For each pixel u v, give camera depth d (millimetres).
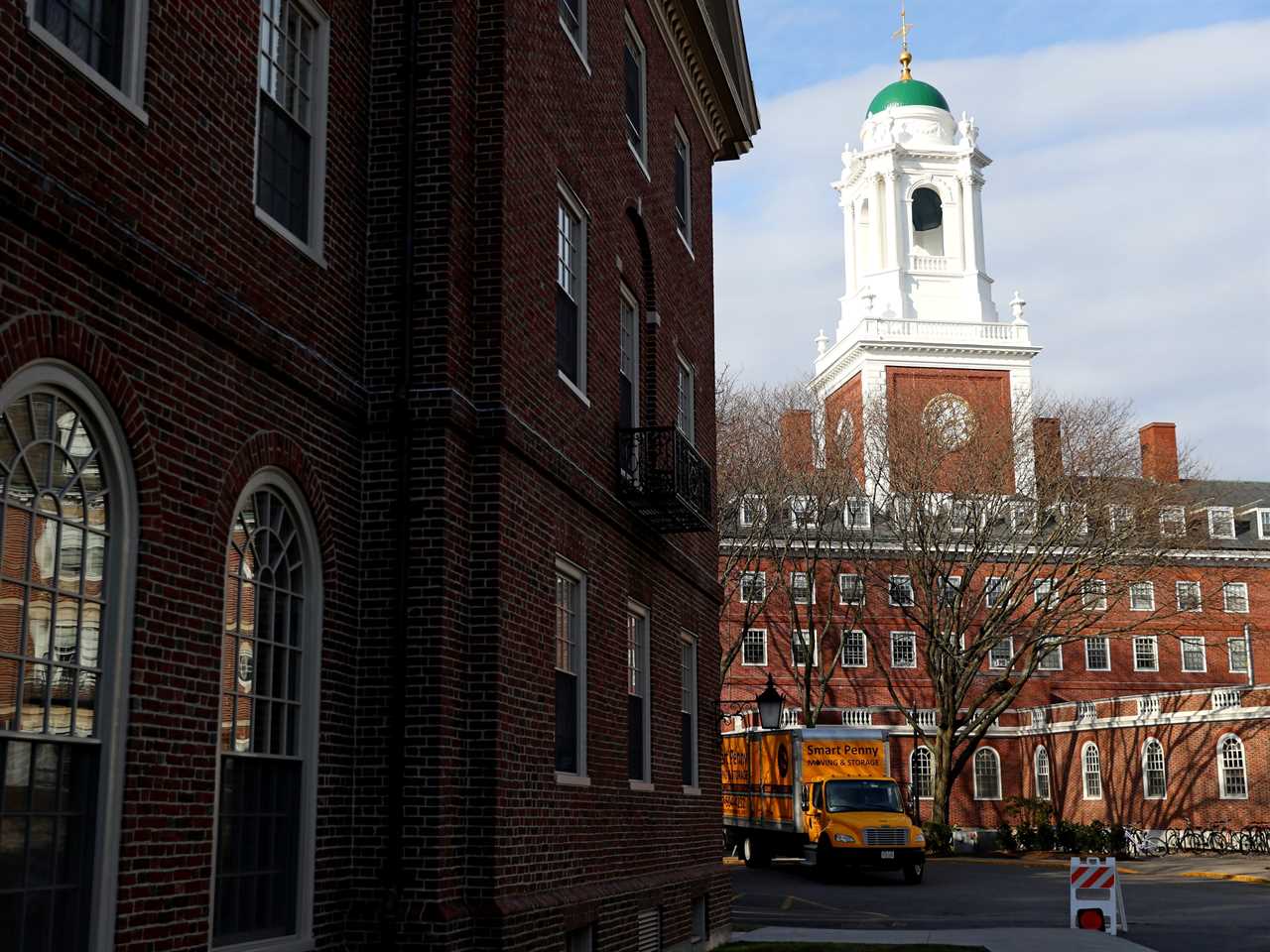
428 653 11617
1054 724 61062
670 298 20234
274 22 11000
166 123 9172
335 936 11062
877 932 22234
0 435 7609
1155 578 56719
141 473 8656
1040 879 37469
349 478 11719
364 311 12180
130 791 8414
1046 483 50656
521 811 12539
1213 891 33531
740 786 43812
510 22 13516
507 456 12750
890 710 62094
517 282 13367
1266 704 49938
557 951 12953
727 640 64062
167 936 8711
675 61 21422
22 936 7629
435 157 12391
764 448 52344
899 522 52750
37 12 8023
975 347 75188
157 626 8773
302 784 10766
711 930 20016
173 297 8977
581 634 14930
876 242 79188
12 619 7637
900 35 84250
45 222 7699
